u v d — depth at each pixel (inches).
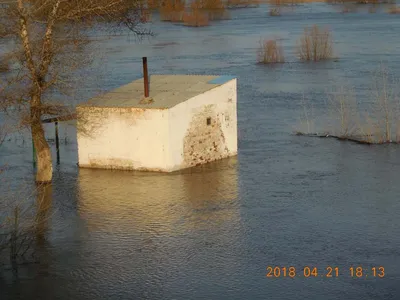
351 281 792.3
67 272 840.3
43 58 1095.0
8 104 1152.8
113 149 1224.2
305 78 2215.8
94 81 1594.5
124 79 2177.7
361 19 4441.4
